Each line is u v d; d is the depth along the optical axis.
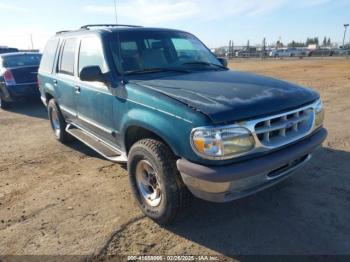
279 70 20.19
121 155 4.09
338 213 3.52
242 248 3.05
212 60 4.82
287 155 3.06
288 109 3.13
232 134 2.76
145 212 3.54
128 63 4.04
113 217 3.63
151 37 4.49
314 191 4.00
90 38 4.52
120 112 3.73
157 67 4.15
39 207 3.91
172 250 3.06
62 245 3.17
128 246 3.13
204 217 3.56
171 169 3.15
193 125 2.79
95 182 4.54
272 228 3.32
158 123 3.12
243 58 42.22
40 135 7.03
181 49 4.64
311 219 3.44
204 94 3.13
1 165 5.32
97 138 4.75
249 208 3.70
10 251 3.11
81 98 4.70
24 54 10.34
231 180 2.75
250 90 3.28
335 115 7.61
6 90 9.52
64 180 4.65
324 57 37.69
